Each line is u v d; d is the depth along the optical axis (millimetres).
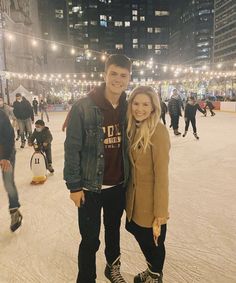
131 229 2434
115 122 2221
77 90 63812
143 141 2184
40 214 4195
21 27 46469
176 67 28641
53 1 95562
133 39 134750
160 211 2193
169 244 3271
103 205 2441
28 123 10211
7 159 3602
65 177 2191
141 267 2873
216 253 3078
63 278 2725
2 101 7730
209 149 9102
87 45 126938
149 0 133250
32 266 2916
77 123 2135
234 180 5730
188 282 2619
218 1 110625
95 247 2367
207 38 122500
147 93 2145
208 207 4340
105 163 2248
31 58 49250
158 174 2178
